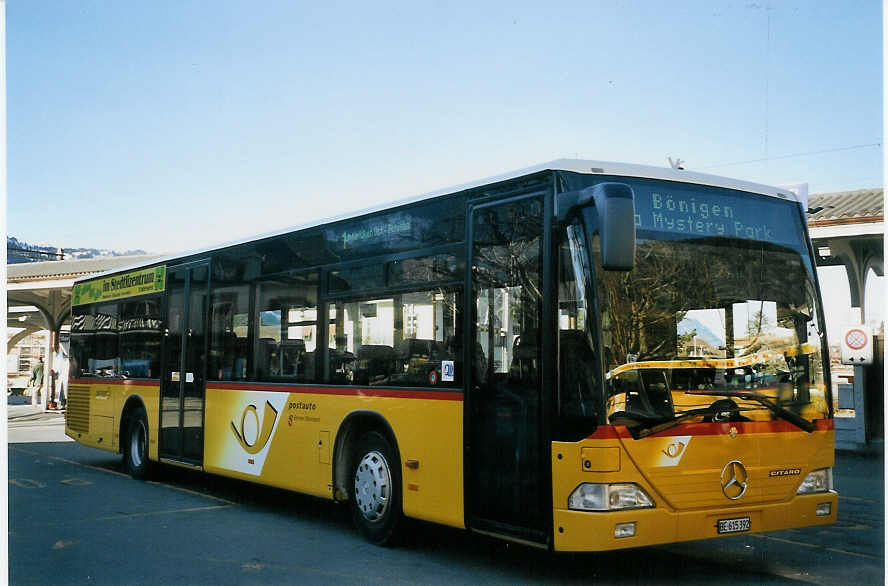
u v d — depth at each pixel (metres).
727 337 6.36
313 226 9.07
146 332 12.51
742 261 6.59
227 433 10.23
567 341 6.02
